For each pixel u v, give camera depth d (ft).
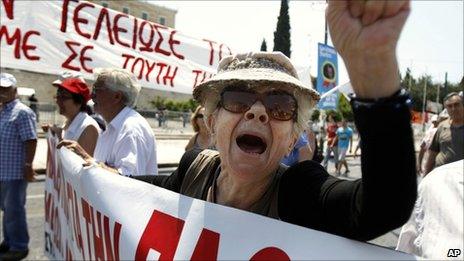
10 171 12.42
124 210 5.61
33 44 10.45
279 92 4.39
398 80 2.81
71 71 10.98
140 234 5.20
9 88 12.32
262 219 3.94
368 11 2.64
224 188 5.01
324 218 3.57
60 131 11.72
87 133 10.98
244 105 4.41
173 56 12.37
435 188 4.22
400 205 2.85
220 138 4.63
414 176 2.85
